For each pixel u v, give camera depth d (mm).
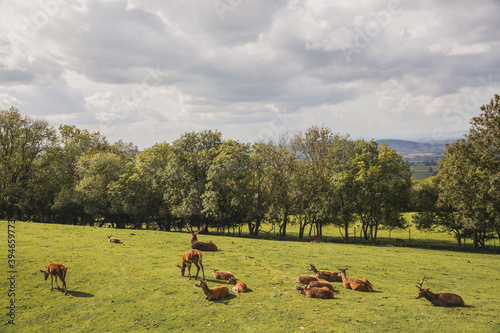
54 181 52344
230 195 46562
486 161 41062
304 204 48375
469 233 47531
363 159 50062
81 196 48250
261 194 50844
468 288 17750
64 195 48781
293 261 23422
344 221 47156
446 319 11469
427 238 57031
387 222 47781
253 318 11664
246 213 49344
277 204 48250
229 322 11344
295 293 14836
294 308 12680
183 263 17078
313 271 18203
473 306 13539
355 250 33625
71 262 18578
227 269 19234
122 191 49188
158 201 50781
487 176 40312
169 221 52844
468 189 42188
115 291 14594
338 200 47812
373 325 10820
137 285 15414
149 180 50562
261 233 57750
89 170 49781
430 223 49125
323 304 13242
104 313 12344
